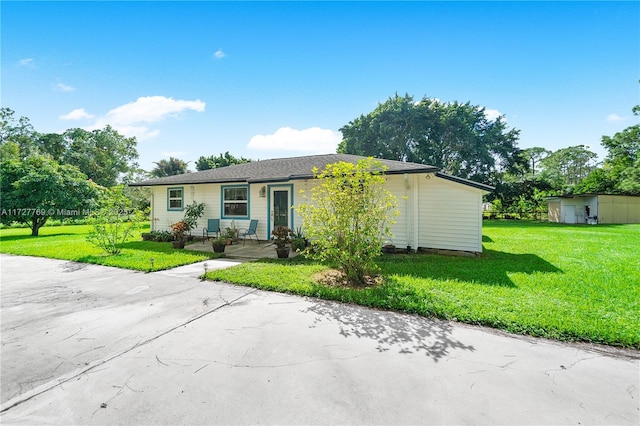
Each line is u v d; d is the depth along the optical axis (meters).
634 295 4.34
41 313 3.91
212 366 2.58
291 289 4.81
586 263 6.79
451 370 2.48
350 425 1.85
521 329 3.23
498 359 2.66
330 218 5.24
